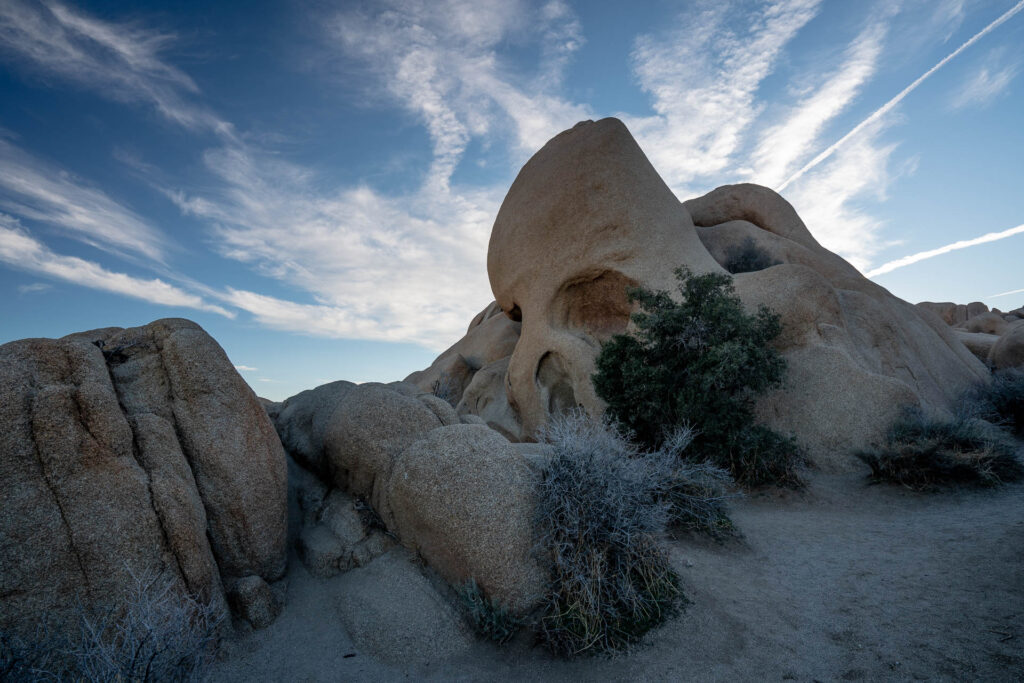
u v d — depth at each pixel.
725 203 24.33
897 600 5.67
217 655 4.79
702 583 6.23
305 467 7.66
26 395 4.75
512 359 18.95
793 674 4.54
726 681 4.48
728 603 5.85
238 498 5.67
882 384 12.34
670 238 16.47
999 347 21.44
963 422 10.80
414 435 6.96
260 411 6.20
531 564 5.37
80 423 4.85
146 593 4.14
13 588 4.20
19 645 3.87
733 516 8.94
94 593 4.42
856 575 6.46
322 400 8.13
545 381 17.55
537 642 5.01
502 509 5.48
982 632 4.79
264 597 5.43
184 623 4.14
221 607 5.09
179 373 5.91
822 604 5.79
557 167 18.41
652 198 17.00
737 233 21.59
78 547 4.46
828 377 12.75
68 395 4.85
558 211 17.83
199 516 5.21
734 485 10.17
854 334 15.08
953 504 8.80
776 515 9.06
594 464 5.95
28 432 4.61
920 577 6.16
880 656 4.66
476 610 5.11
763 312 12.16
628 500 5.80
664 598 5.64
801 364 13.14
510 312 21.59
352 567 6.18
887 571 6.46
